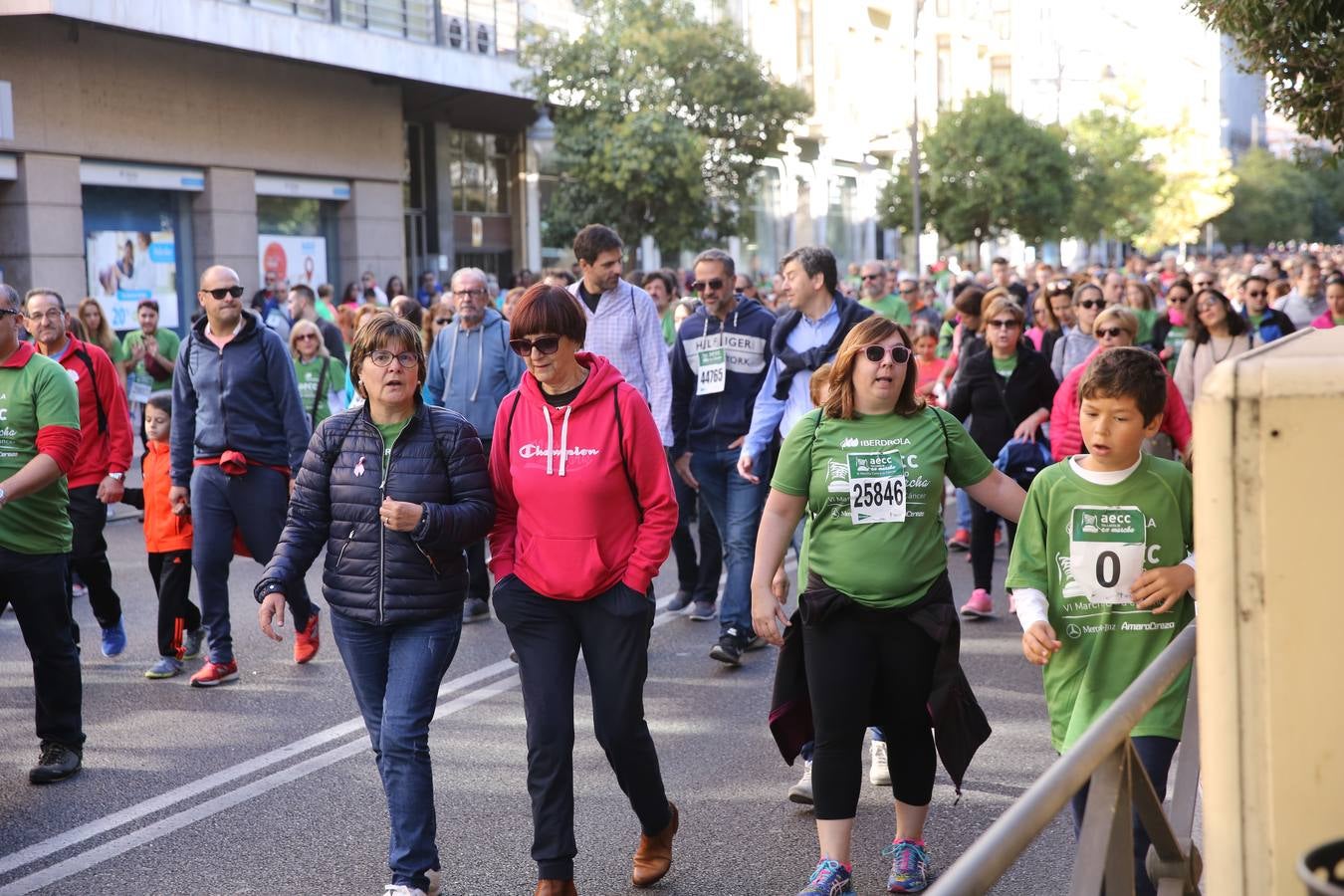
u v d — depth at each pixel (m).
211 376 7.36
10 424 5.85
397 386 4.60
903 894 4.64
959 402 8.80
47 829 5.34
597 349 8.25
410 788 4.50
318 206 27.27
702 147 26.98
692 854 5.04
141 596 9.68
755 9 45.38
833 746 4.42
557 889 4.34
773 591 4.77
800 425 4.53
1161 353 13.33
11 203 20.80
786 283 6.88
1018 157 40.41
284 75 25.58
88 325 14.95
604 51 27.69
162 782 5.88
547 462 4.48
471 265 33.28
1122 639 3.80
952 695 4.32
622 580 4.52
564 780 4.41
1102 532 3.79
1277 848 1.89
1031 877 4.75
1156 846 2.96
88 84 21.56
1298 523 1.86
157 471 7.73
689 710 6.84
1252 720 1.89
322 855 5.07
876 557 4.38
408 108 30.45
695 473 7.93
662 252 28.48
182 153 23.44
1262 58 10.11
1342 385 1.83
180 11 21.78
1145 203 55.31
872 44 55.84
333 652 8.14
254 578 10.30
